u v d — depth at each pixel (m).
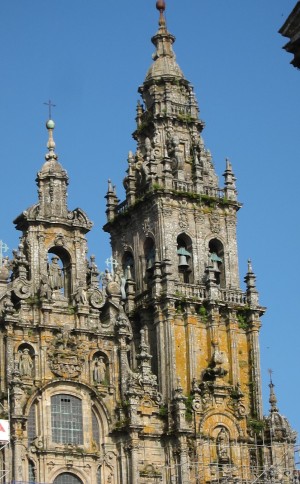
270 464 97.69
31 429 89.69
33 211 95.75
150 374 96.12
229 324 101.88
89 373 93.69
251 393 100.88
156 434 94.25
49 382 90.88
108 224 109.19
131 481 90.75
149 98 111.88
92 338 94.94
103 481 91.56
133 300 103.25
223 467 95.56
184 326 99.88
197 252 103.62
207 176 107.50
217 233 105.56
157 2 115.75
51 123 100.38
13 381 88.44
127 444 92.12
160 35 114.31
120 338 95.56
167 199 103.81
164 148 108.44
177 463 93.56
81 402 92.56
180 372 98.38
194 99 111.62
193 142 109.31
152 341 100.38
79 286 95.69
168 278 100.31
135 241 106.00
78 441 91.31
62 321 94.19
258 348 102.19
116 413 93.50
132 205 106.31
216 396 97.88
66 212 97.38
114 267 101.00
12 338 90.88
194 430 95.44
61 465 89.81
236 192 107.56
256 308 103.00
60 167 98.81
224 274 104.56
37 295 93.81
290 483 97.44
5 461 86.50
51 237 96.31
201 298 101.00
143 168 106.75
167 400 96.31
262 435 98.88
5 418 87.62
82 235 97.50
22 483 85.56
